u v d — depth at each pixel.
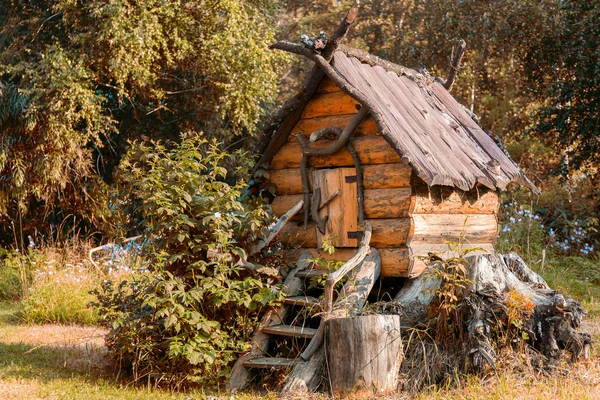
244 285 7.18
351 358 6.48
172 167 7.42
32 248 15.77
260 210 7.45
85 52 16.27
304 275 7.91
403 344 6.94
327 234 8.12
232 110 17.36
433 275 7.16
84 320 11.23
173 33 16.08
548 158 20.44
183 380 7.04
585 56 17.64
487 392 6.20
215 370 7.07
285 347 7.45
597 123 17.25
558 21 18.28
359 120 7.86
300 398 6.44
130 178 7.46
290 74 30.36
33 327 10.91
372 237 7.83
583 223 15.45
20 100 15.51
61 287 11.84
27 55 17.64
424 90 9.42
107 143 18.70
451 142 8.54
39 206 17.86
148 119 18.98
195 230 7.30
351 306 7.21
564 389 6.21
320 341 6.93
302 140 8.41
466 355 6.68
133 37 15.27
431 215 7.98
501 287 7.08
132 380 7.27
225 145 19.30
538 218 15.39
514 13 19.20
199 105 18.36
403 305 7.35
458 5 20.23
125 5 15.61
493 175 8.51
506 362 6.69
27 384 7.07
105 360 8.18
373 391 6.44
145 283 7.33
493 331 6.82
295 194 8.61
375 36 27.78
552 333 6.82
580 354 6.95
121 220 7.75
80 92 15.30
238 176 17.95
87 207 17.09
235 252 7.14
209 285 6.88
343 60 8.14
